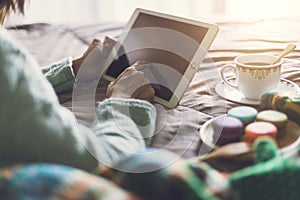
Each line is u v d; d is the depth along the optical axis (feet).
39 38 4.55
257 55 3.35
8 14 4.07
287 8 7.45
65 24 4.89
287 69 3.74
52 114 2.30
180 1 7.49
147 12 3.45
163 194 1.75
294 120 2.87
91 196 1.65
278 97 2.96
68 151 2.29
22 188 1.67
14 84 2.22
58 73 3.46
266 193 2.02
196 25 3.20
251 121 2.82
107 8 7.49
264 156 2.25
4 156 2.18
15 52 2.30
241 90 3.25
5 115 2.18
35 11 7.38
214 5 7.57
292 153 2.45
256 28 4.73
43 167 1.79
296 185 1.99
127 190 1.80
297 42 4.33
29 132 2.21
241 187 2.02
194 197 1.77
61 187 1.68
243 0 7.49
